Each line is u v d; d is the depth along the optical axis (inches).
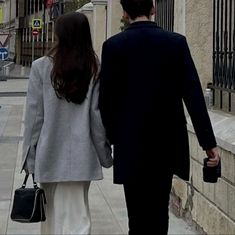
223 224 183.6
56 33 157.9
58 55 155.3
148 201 149.9
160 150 146.4
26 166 159.3
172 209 246.1
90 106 156.1
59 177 154.5
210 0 244.5
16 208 156.2
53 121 155.3
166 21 291.0
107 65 148.1
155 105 145.8
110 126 151.3
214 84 234.7
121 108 147.8
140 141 145.2
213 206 194.1
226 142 177.6
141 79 146.0
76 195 158.1
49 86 155.9
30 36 2244.1
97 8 705.0
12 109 715.4
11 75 1579.7
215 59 233.3
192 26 244.7
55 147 155.6
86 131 154.6
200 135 144.2
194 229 216.7
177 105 148.1
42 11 1967.3
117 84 148.2
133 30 149.3
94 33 708.0
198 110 143.5
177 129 148.1
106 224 230.4
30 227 225.0
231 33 212.4
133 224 152.9
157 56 146.3
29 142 158.2
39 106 157.8
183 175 149.5
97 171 156.4
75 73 153.1
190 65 146.4
